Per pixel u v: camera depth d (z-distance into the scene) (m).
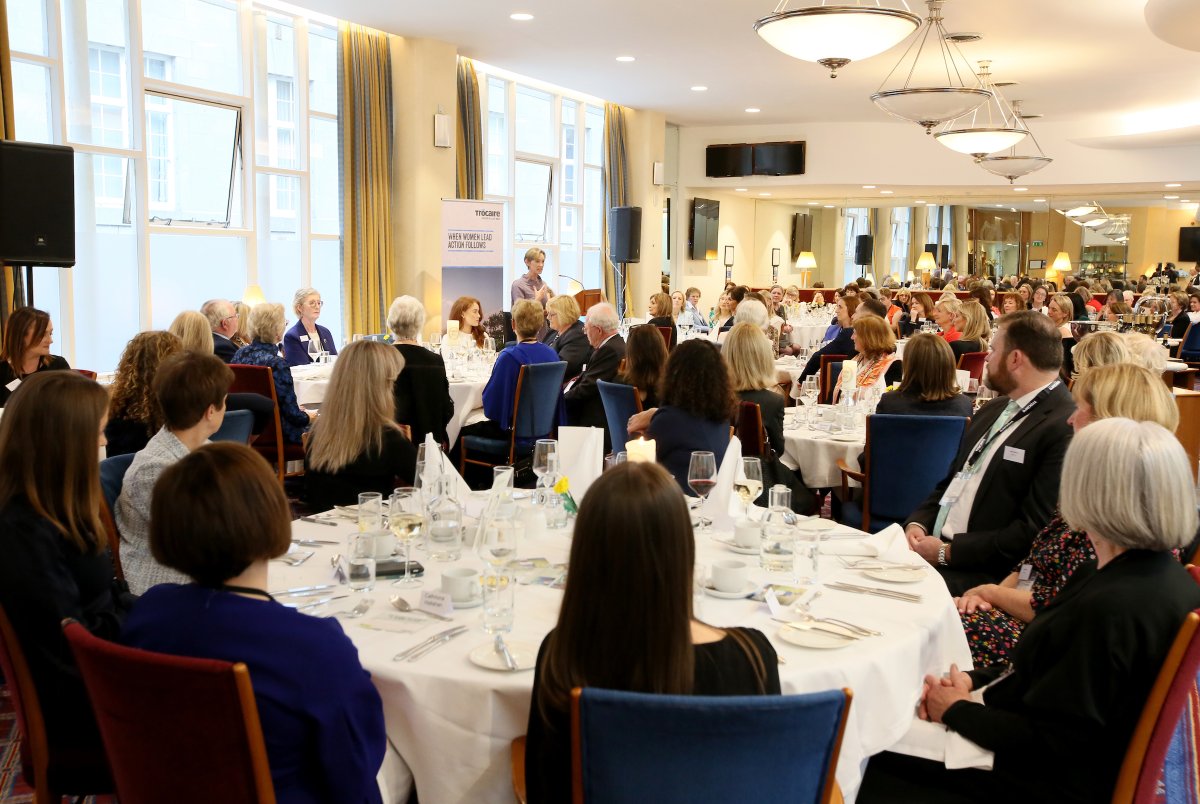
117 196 7.38
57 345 7.01
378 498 2.37
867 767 2.10
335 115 9.36
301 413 5.27
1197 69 9.88
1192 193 14.46
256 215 8.62
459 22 8.77
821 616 2.13
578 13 8.34
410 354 5.16
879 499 3.96
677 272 15.68
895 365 6.20
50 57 6.73
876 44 4.71
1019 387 3.14
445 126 9.83
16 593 1.92
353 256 9.42
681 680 1.39
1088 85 10.85
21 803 2.59
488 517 2.26
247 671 1.43
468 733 1.77
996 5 7.55
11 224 5.24
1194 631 1.60
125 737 1.55
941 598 2.26
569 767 1.42
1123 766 1.70
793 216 17.31
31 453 1.99
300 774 1.58
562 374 5.79
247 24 8.27
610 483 1.39
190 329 4.96
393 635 1.97
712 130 15.26
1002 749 1.86
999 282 15.78
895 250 16.62
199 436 2.53
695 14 8.28
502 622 1.96
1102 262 15.14
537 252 9.86
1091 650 1.71
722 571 2.20
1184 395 6.03
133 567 2.45
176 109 7.79
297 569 2.37
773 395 4.27
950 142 8.69
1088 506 1.77
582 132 13.21
